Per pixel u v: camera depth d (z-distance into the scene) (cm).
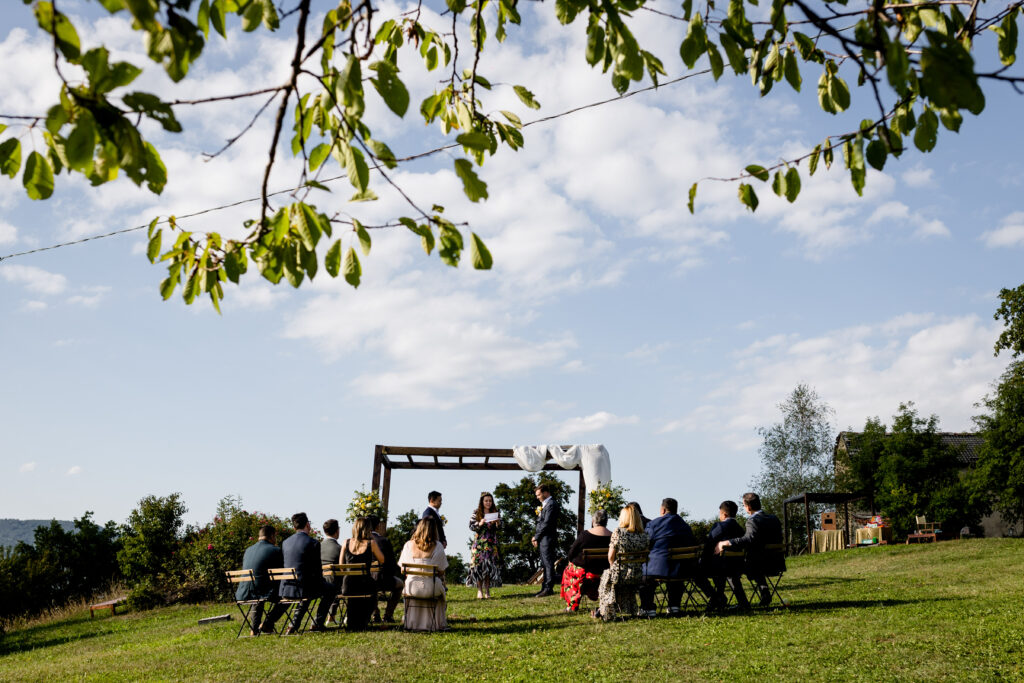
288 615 1073
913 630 843
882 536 3172
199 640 1108
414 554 1020
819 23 261
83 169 220
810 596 1184
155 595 1953
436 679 731
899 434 3691
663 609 1082
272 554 1080
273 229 271
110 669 877
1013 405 3231
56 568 2584
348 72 238
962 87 224
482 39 411
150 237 301
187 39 220
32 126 265
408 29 426
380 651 855
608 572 1017
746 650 786
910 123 324
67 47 209
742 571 1016
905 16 310
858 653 755
